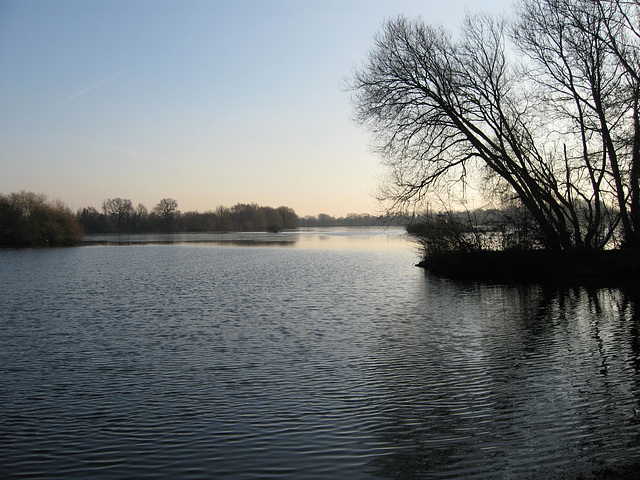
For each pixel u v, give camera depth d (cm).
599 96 2541
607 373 1126
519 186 2906
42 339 1541
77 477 719
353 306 2094
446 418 905
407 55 3020
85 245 8488
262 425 888
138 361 1296
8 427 895
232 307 2097
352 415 927
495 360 1255
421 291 2519
